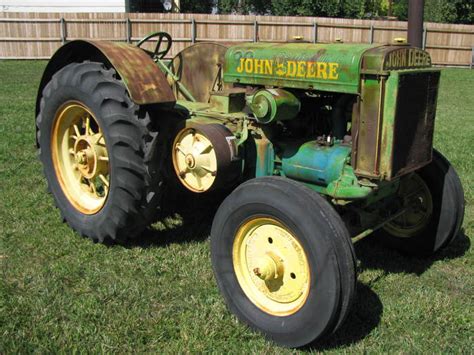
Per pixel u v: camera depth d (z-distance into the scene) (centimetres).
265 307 272
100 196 381
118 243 369
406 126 277
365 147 275
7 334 263
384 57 262
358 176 281
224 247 282
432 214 351
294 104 299
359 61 270
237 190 273
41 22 1716
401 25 1870
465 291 323
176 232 392
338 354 258
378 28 1866
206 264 344
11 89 1077
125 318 280
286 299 266
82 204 378
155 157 336
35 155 580
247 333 271
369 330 281
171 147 334
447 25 1894
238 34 1819
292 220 250
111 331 269
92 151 358
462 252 379
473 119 909
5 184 485
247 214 269
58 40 1738
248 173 330
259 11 3325
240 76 330
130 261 345
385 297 313
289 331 258
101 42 345
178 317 283
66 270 329
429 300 308
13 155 577
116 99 330
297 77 298
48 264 338
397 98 265
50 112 373
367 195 285
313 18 1841
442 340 272
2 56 1722
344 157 293
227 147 310
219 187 320
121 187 335
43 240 372
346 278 242
